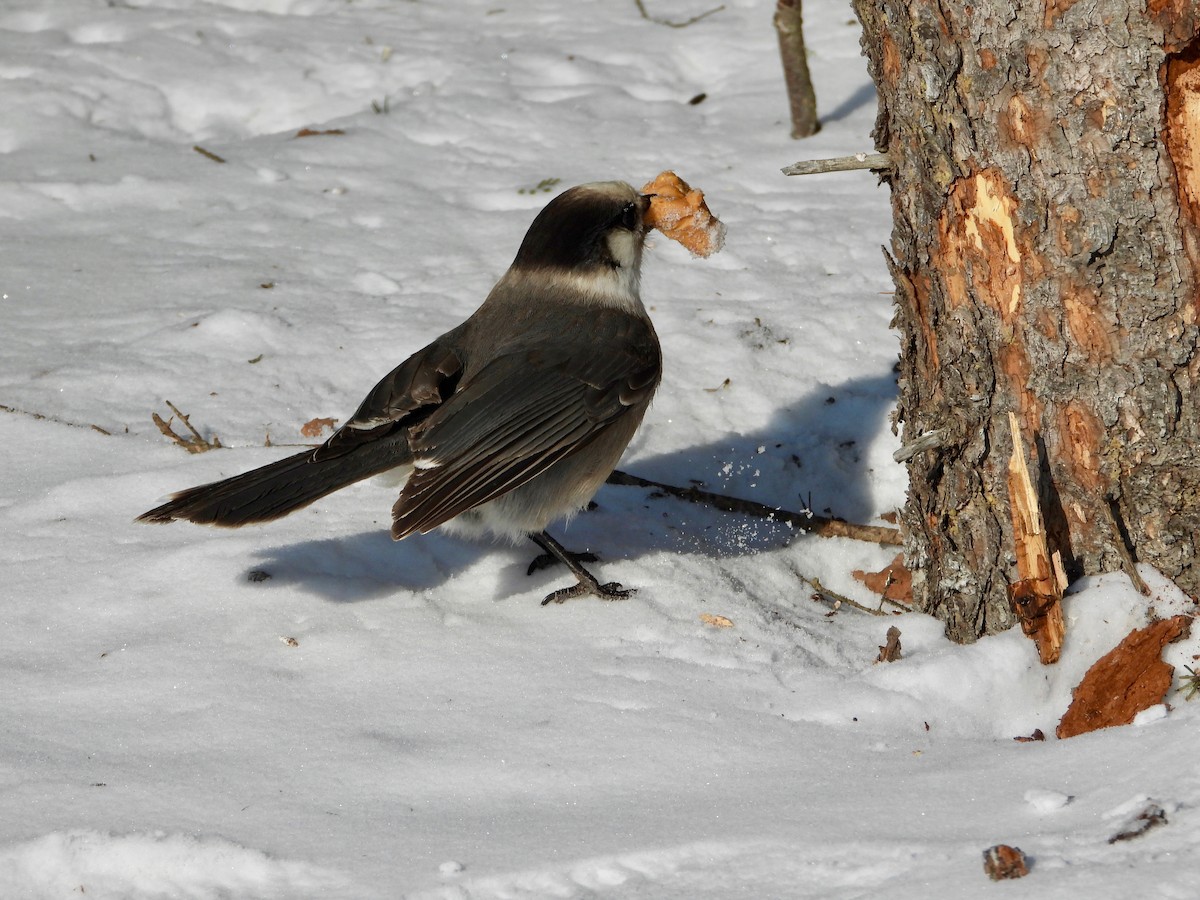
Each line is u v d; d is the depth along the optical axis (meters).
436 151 18.25
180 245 15.70
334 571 9.95
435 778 7.45
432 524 9.12
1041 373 8.70
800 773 7.40
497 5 23.70
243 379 12.81
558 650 9.02
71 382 12.62
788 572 10.68
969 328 8.95
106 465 11.34
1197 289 8.25
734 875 6.25
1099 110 8.15
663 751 7.70
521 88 20.17
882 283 14.48
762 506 11.25
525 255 10.74
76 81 19.67
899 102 8.98
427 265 15.23
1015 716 8.46
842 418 12.42
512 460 9.67
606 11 23.14
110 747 7.77
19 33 21.52
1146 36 7.94
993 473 9.12
